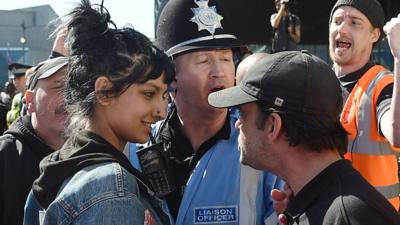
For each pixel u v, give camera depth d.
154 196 1.73
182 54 2.32
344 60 3.27
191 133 2.35
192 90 2.31
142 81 1.65
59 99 2.52
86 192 1.50
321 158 1.68
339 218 1.49
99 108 1.66
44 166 1.63
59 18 1.72
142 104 1.67
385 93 2.99
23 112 3.41
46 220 1.56
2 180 2.60
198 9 2.32
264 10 11.56
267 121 1.72
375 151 3.04
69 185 1.55
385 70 3.17
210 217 2.22
